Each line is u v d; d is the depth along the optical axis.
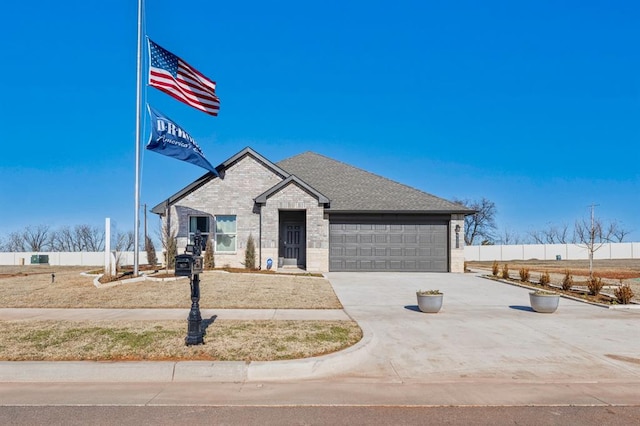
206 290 13.94
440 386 6.25
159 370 6.57
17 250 56.50
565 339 8.88
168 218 22.05
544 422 5.00
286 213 23.61
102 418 5.11
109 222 16.44
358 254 22.08
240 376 6.57
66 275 19.47
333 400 5.70
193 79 17.72
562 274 24.69
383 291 15.33
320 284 16.28
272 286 15.05
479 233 63.81
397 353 7.86
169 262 20.05
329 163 27.77
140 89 15.73
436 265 22.23
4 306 11.98
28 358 6.98
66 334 8.30
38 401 5.69
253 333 8.41
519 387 6.21
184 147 18.02
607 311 12.05
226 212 22.19
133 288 14.23
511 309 12.26
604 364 7.25
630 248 51.75
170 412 5.29
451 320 10.66
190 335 7.55
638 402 5.65
